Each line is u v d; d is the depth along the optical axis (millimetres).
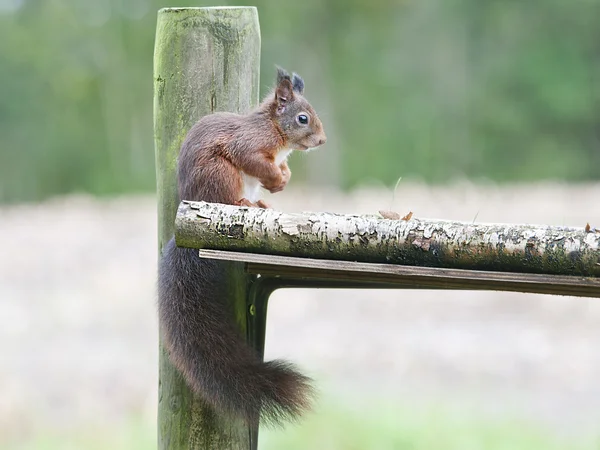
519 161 45969
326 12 49344
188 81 5949
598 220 19047
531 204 22438
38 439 10758
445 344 13344
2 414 11148
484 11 48406
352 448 10062
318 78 49250
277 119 6230
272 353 13000
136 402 11727
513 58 47219
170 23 5949
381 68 49250
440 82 48375
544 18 47594
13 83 50906
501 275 4801
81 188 50406
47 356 13445
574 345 13211
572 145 46281
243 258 5039
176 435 5980
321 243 4953
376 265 4938
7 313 15586
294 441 10164
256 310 6023
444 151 46094
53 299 16484
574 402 11188
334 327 14281
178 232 5078
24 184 50406
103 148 50625
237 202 5734
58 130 50531
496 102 46469
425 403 11086
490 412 10844
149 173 50000
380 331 14078
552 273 4754
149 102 50844
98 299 16406
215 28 5961
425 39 49438
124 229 23953
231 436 5988
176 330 5492
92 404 11523
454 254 4832
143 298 16406
